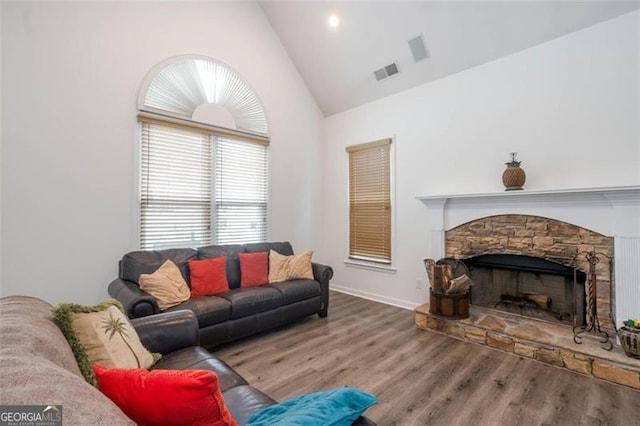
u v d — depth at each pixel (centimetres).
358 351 268
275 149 439
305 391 208
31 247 260
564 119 281
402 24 346
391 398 199
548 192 262
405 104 402
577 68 274
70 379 67
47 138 266
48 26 267
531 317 303
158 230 330
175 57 340
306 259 371
